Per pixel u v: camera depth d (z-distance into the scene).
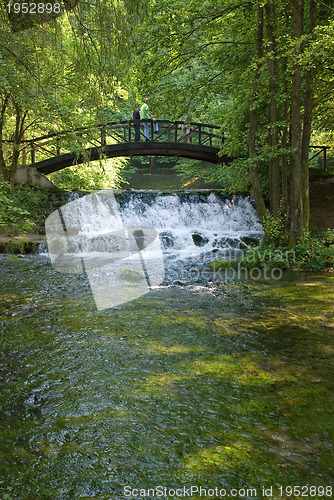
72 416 3.24
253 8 10.92
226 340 4.91
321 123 13.82
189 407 3.37
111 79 6.55
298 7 9.20
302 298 6.90
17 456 2.72
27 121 14.30
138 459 2.69
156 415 3.24
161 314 5.95
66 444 2.86
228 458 2.69
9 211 9.70
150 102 12.00
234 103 12.67
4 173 13.52
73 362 4.27
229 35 11.84
